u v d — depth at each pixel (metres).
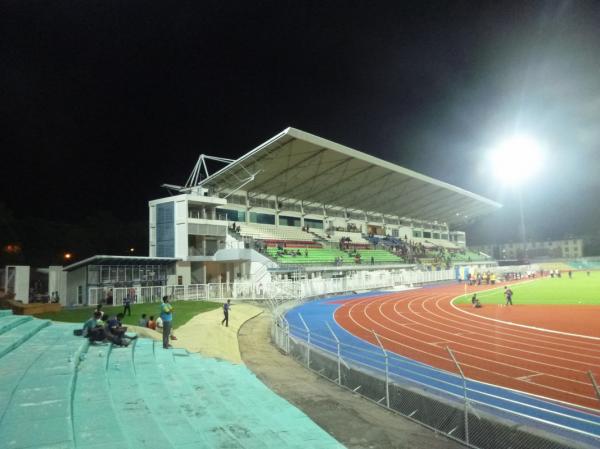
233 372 11.02
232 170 44.06
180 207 40.34
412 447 8.04
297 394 11.13
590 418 9.01
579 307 28.72
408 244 74.69
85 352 9.66
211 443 5.83
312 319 26.86
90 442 4.93
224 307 22.25
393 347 16.91
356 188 57.84
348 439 8.31
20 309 22.94
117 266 34.09
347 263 53.75
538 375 12.21
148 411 6.41
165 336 13.02
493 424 8.02
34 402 5.77
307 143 40.16
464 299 37.12
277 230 53.75
